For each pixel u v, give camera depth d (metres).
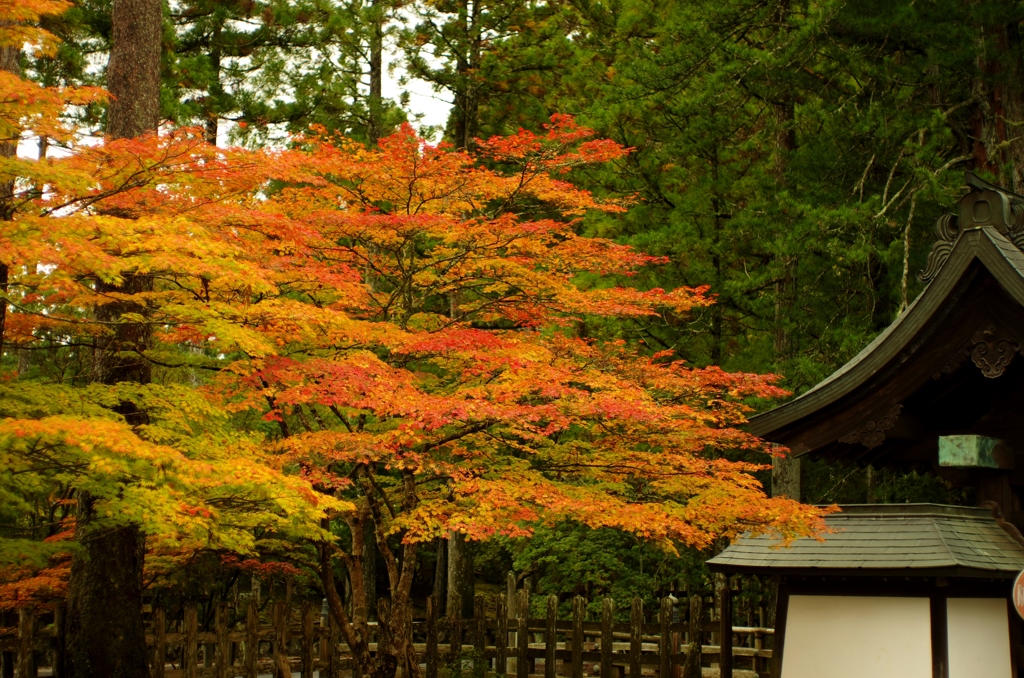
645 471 11.24
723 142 22.05
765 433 9.96
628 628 18.00
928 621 8.13
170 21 23.80
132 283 11.95
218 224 10.32
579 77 24.64
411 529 10.27
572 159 12.38
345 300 11.77
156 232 8.38
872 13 16.34
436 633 13.91
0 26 9.04
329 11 26.94
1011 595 8.49
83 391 9.14
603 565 19.69
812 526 9.18
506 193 12.67
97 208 9.88
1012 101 16.72
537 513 10.85
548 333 13.98
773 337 19.86
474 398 10.25
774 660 8.91
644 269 19.91
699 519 10.12
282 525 10.16
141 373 12.22
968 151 18.34
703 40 18.84
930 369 9.09
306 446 9.90
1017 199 9.32
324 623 15.09
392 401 9.91
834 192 18.20
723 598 10.29
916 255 17.42
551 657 13.84
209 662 16.38
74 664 12.24
